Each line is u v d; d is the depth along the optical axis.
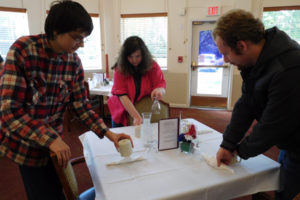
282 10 3.96
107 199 0.83
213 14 4.23
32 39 0.86
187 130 1.23
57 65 0.94
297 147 0.90
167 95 4.89
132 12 4.57
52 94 0.97
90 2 4.46
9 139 0.95
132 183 0.92
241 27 0.83
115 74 1.74
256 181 1.01
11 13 3.89
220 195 0.94
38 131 0.84
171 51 4.63
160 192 0.86
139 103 1.80
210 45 4.54
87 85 3.16
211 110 4.59
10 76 0.79
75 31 0.80
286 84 0.78
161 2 4.43
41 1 4.08
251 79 0.96
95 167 1.06
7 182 2.06
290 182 0.96
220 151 1.07
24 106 0.88
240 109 1.08
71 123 3.70
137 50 1.58
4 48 3.96
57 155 0.84
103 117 3.91
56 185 1.09
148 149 1.23
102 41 4.74
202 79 4.80
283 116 0.81
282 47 0.82
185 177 0.97
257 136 0.89
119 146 1.08
